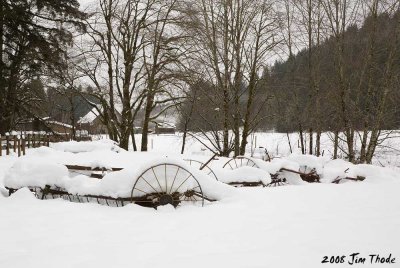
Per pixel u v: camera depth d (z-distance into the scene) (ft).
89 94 84.53
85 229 16.34
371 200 23.17
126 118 85.15
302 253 13.05
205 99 76.89
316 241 14.46
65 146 61.87
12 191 23.71
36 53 74.08
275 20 70.13
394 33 59.11
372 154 61.46
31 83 93.66
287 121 77.30
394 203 22.17
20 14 73.61
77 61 83.10
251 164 37.52
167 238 15.05
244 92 73.77
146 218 18.39
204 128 82.69
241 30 70.33
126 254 13.08
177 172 21.40
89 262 12.30
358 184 31.17
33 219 17.85
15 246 14.02
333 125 70.33
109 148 64.85
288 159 37.60
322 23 68.39
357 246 13.80
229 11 69.41
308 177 35.91
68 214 18.86
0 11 69.26
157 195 21.20
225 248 13.70
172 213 19.58
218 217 18.65
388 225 16.83
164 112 90.48
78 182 22.47
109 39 82.17
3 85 71.77
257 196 24.09
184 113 85.30
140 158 57.00
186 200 22.44
